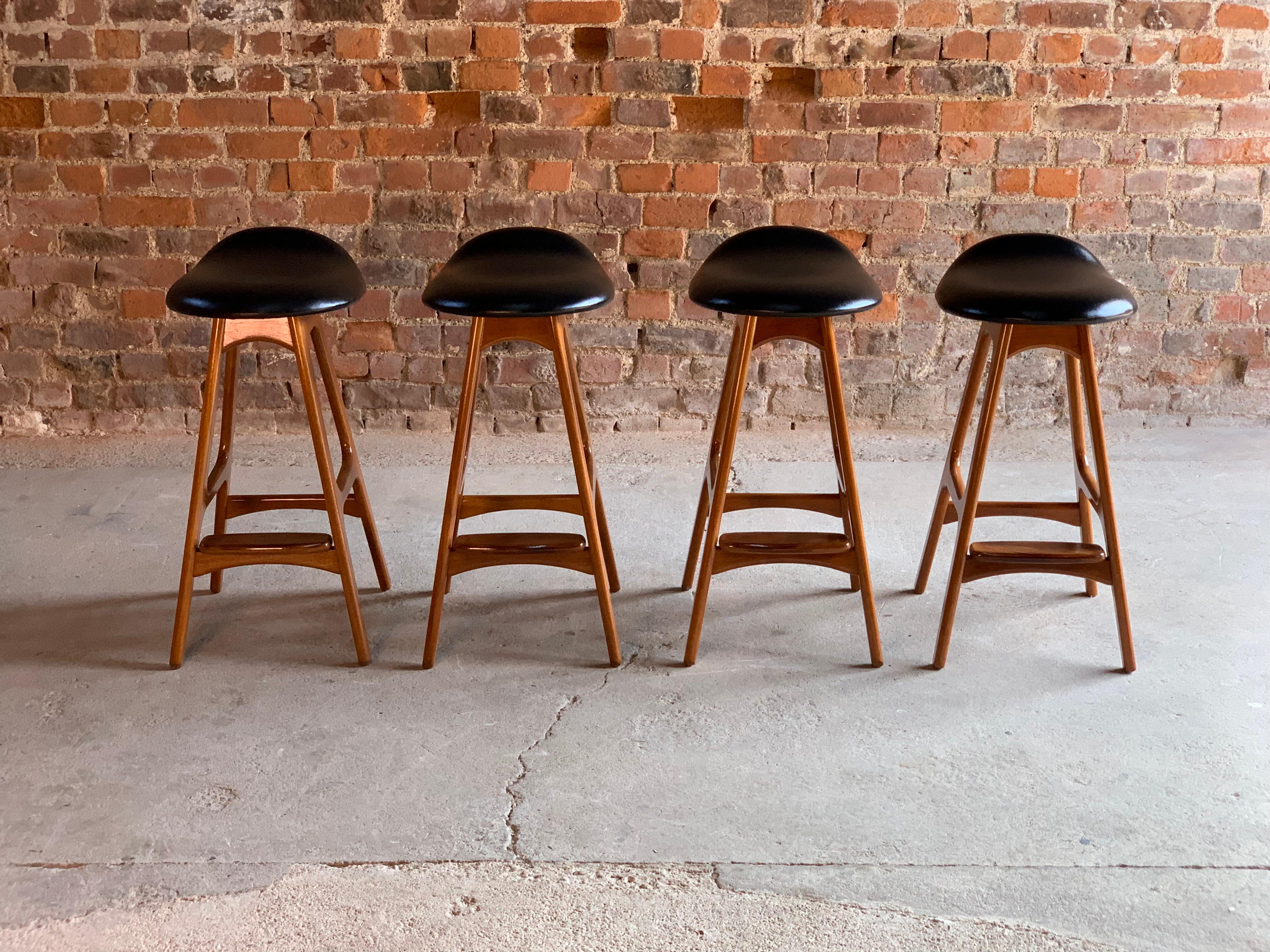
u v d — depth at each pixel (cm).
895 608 267
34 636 252
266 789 198
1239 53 351
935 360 379
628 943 164
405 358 377
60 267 364
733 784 200
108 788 198
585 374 379
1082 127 358
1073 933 166
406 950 163
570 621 261
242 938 165
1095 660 243
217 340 233
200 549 238
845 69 352
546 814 192
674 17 347
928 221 366
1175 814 192
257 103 352
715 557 238
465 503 246
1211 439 373
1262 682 233
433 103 353
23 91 349
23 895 173
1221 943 164
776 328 235
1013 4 347
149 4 343
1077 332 229
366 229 364
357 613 238
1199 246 369
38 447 369
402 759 207
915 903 172
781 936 165
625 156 359
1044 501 321
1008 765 205
